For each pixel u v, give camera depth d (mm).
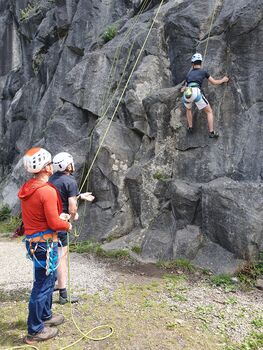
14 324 4500
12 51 19031
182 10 8828
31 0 17531
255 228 6047
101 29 12492
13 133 16891
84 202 8719
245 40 7051
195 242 6574
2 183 15695
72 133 10164
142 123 8547
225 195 6383
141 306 4953
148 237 7336
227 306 5012
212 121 7016
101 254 7246
